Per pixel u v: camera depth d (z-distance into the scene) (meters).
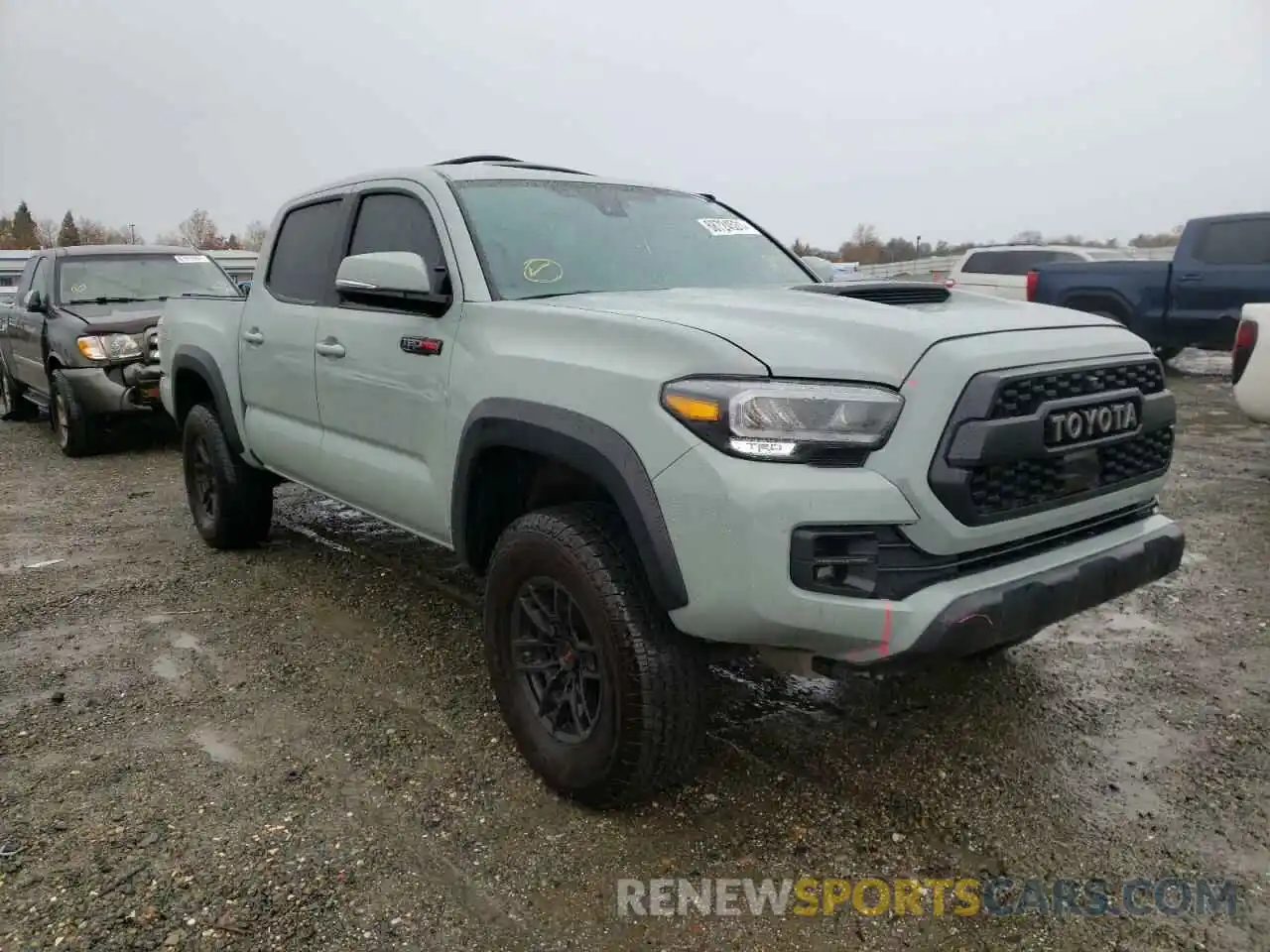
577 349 2.74
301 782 2.92
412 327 3.38
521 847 2.61
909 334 2.44
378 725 3.29
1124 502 2.80
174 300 5.63
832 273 4.21
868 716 3.37
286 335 4.22
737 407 2.30
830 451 2.31
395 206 3.79
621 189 4.02
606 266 3.51
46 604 4.48
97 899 2.38
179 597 4.59
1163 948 2.24
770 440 2.29
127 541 5.57
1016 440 2.38
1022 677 3.66
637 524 2.46
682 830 2.69
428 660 3.84
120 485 7.16
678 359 2.46
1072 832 2.68
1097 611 4.30
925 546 2.34
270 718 3.35
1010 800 2.84
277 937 2.25
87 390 7.94
